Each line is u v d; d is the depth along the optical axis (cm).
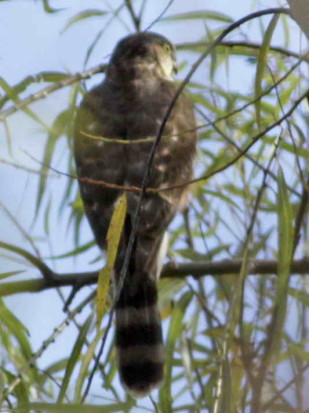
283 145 769
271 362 591
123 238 820
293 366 568
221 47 848
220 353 632
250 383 562
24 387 689
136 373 764
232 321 627
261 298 647
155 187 859
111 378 793
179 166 887
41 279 774
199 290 788
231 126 850
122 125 904
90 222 853
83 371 627
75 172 879
